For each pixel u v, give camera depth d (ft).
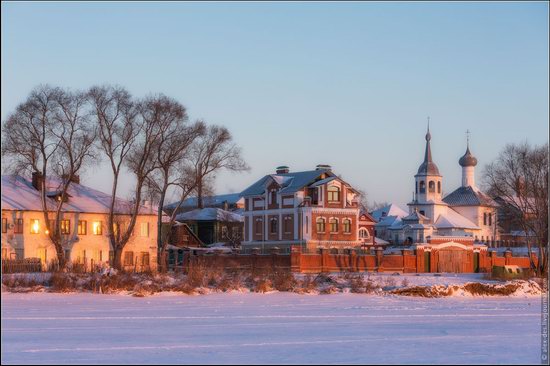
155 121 486.79
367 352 191.93
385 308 318.65
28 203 496.64
